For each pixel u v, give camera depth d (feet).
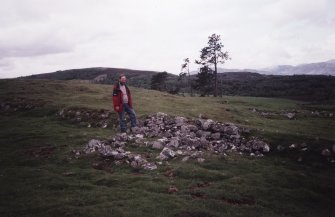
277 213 41.22
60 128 97.81
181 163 59.52
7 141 81.66
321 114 201.05
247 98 402.52
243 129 79.66
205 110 163.63
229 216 38.91
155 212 39.19
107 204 41.60
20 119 118.73
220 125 81.35
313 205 44.73
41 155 66.54
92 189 47.47
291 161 64.54
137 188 47.62
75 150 67.21
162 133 80.43
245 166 59.36
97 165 58.95
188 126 82.12
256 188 48.24
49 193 46.03
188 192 46.03
